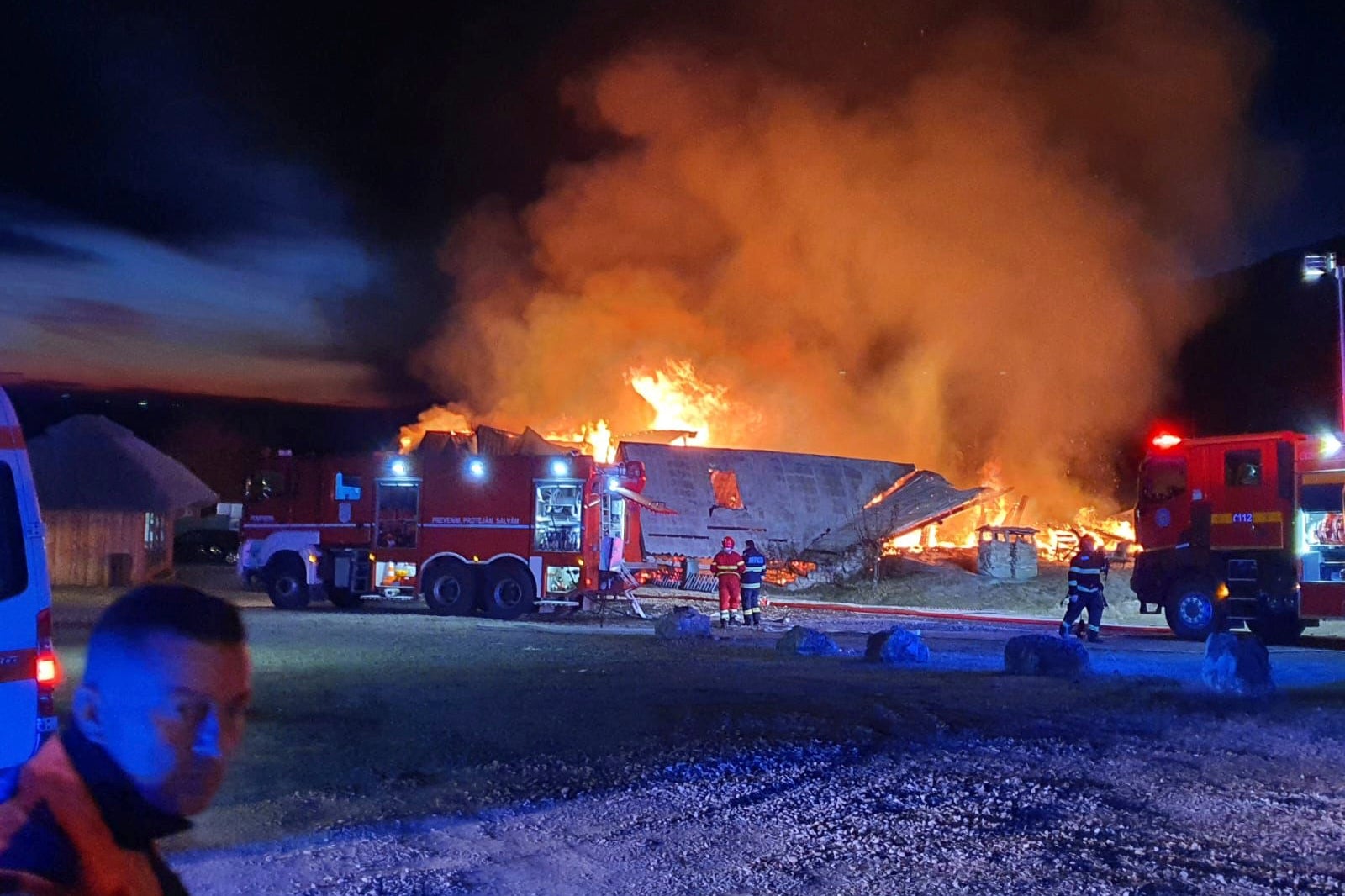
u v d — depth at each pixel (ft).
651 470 105.91
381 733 29.78
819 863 19.43
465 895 17.67
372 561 69.21
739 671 43.57
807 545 106.63
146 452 95.76
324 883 18.10
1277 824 22.02
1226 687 38.42
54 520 90.53
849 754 28.04
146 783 5.37
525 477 67.41
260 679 39.40
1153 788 24.89
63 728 5.51
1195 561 64.28
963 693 38.29
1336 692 39.83
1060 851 20.12
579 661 46.29
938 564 104.06
